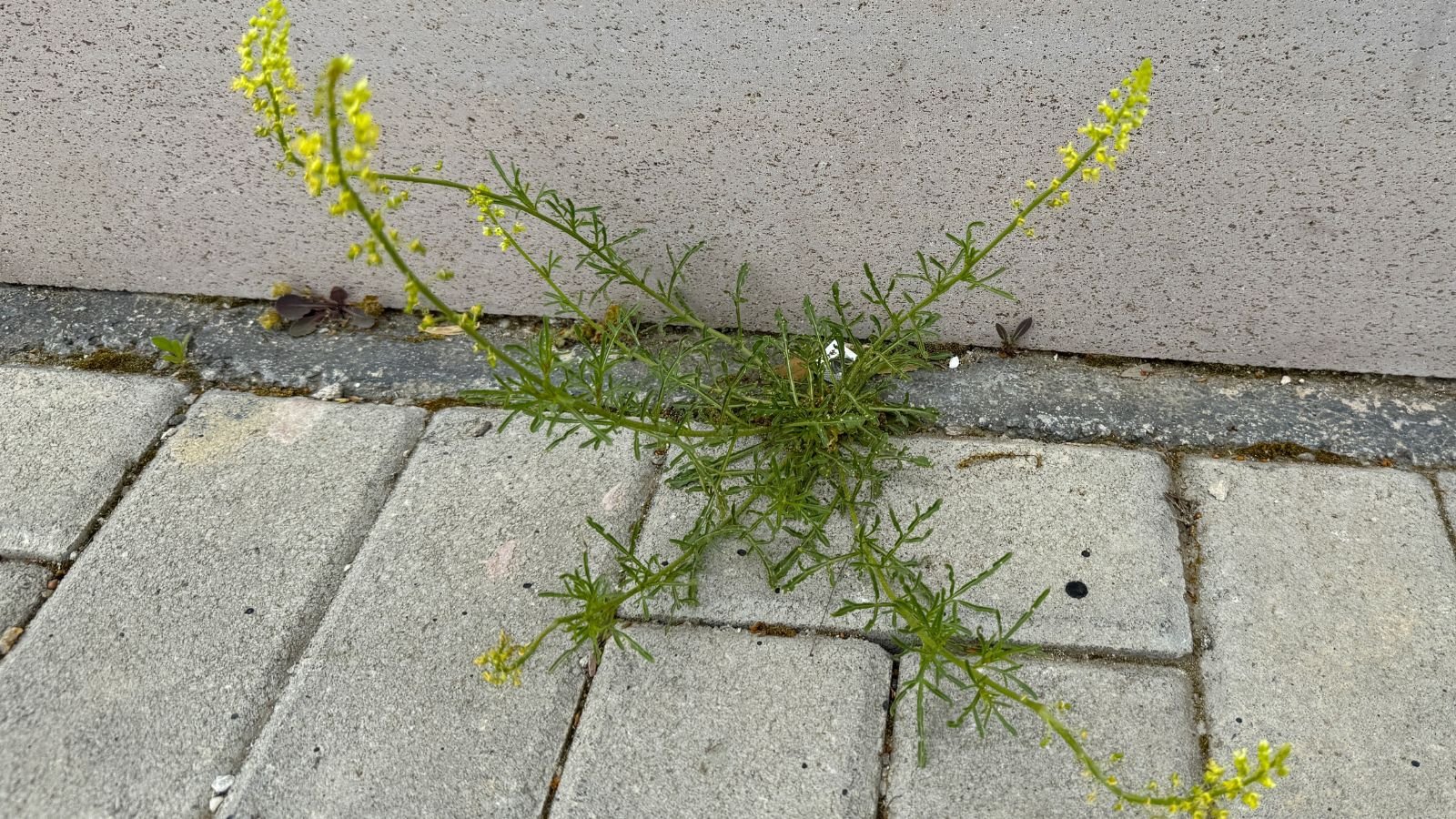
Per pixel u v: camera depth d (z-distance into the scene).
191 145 0.49
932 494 0.44
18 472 0.46
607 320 0.51
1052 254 0.47
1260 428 0.47
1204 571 0.41
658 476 0.45
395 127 0.47
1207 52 0.40
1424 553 0.41
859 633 0.40
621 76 0.44
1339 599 0.40
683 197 0.48
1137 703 0.37
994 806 0.35
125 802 0.36
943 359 0.51
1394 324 0.47
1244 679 0.38
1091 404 0.48
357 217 0.51
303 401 0.50
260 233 0.52
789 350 0.49
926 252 0.49
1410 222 0.44
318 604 0.42
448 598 0.41
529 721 0.38
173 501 0.45
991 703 0.34
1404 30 0.39
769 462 0.45
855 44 0.42
